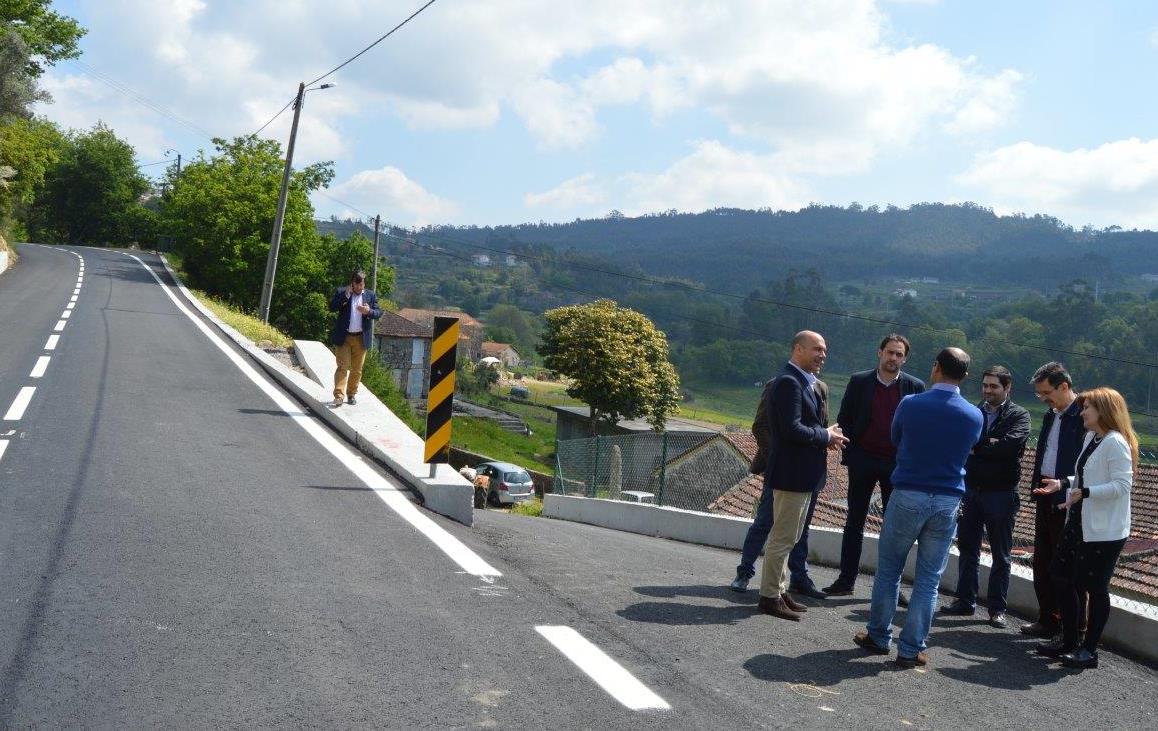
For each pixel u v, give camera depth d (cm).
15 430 899
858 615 614
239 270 4584
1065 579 554
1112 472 532
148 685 372
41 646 404
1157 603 1088
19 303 2442
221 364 1570
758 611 588
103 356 1531
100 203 8325
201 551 562
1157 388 10494
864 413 673
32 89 3594
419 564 585
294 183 4797
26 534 571
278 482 774
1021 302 13862
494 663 425
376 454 923
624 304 18888
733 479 2570
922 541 515
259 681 383
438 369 783
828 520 1504
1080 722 446
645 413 6419
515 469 3253
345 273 6981
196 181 4684
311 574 537
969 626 624
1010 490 638
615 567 680
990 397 651
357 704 368
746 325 16400
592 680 416
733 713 399
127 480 732
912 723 416
